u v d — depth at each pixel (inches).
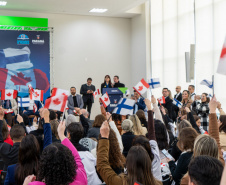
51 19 546.9
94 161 123.0
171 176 121.0
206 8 421.7
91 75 569.6
